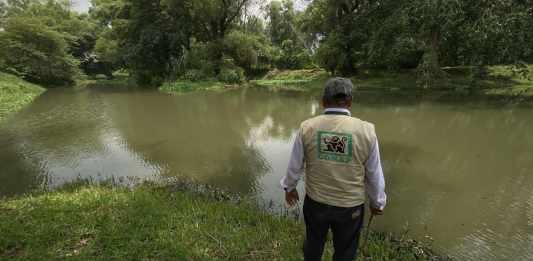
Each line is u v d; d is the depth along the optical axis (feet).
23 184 19.69
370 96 53.26
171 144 28.60
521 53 48.11
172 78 88.63
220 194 16.96
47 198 14.56
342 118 6.80
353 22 80.74
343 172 6.78
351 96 6.99
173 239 11.01
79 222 11.99
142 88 83.82
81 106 52.34
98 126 36.63
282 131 33.53
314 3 90.02
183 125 36.94
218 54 93.15
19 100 55.31
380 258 10.39
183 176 20.65
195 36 100.07
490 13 47.91
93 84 101.81
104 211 13.01
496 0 48.39
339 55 82.43
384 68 83.97
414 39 60.54
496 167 21.02
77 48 131.34
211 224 12.13
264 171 21.50
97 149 27.25
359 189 6.91
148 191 16.03
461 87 57.62
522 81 59.82
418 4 53.78
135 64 96.68
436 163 21.81
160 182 19.13
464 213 15.01
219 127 35.70
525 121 33.63
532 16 47.09
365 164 6.78
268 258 10.23
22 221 12.20
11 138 31.35
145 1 94.32
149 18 96.53
